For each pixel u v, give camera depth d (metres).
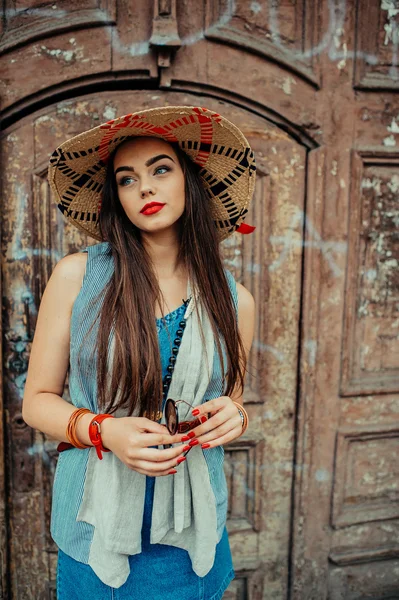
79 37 1.46
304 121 1.62
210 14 1.52
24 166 1.48
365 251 1.74
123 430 0.90
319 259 1.69
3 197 1.47
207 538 1.04
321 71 1.61
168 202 0.99
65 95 1.51
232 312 1.08
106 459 0.98
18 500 1.60
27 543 1.63
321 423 1.77
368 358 1.79
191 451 1.03
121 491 0.97
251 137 1.60
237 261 1.64
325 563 1.85
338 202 1.68
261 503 1.78
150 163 0.98
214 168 1.13
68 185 1.10
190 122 0.99
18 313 1.52
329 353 1.74
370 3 1.61
